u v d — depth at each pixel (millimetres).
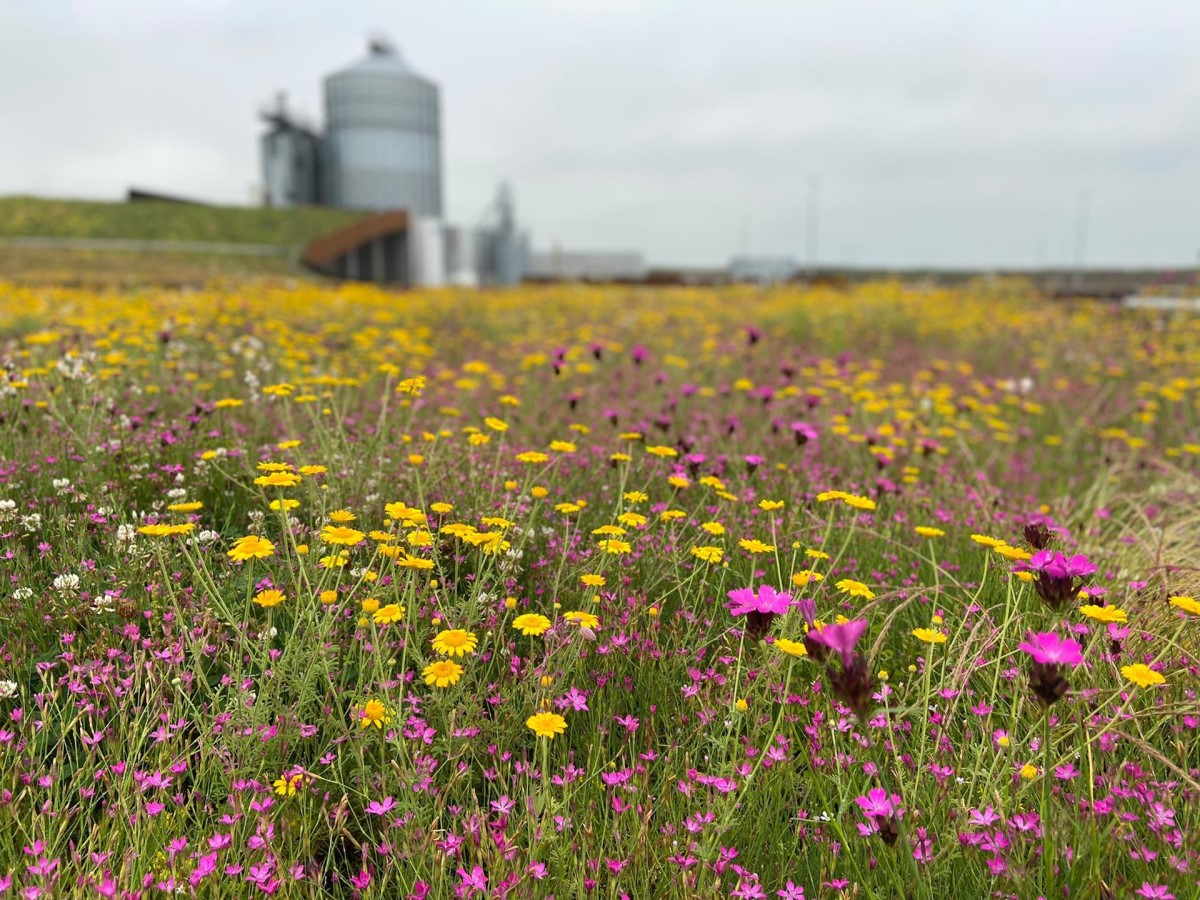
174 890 1823
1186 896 1866
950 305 16797
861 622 1689
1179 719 2521
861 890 1934
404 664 2457
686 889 1851
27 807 2133
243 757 2285
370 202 129500
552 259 82250
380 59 128500
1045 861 1806
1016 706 2381
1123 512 5062
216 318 9703
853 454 5410
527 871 1873
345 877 2162
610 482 4469
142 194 83375
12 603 2881
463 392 6629
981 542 3027
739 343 11656
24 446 4117
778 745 2373
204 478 4012
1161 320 13641
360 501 3648
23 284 18078
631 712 2688
